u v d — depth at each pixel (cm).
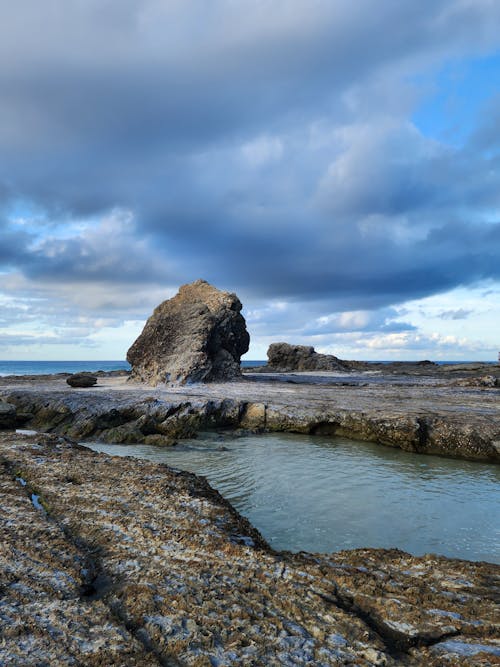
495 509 1262
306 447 2073
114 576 719
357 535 1080
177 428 2358
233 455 1920
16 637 537
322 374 5953
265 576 734
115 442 2209
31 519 927
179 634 560
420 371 6256
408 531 1107
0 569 707
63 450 1619
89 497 1088
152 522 946
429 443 1967
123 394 2911
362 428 2212
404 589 717
